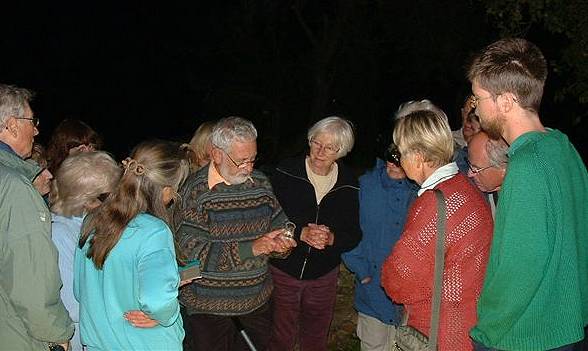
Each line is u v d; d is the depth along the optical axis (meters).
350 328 6.15
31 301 2.94
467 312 2.97
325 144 4.32
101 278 3.00
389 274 3.07
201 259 3.88
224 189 3.97
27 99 3.47
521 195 2.55
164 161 3.10
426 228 2.97
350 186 4.50
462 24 16.33
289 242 3.95
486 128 2.85
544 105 15.93
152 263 2.89
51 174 4.45
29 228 2.94
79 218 3.45
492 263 2.66
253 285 4.04
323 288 4.59
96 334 3.00
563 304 2.62
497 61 2.71
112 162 3.43
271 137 26.02
